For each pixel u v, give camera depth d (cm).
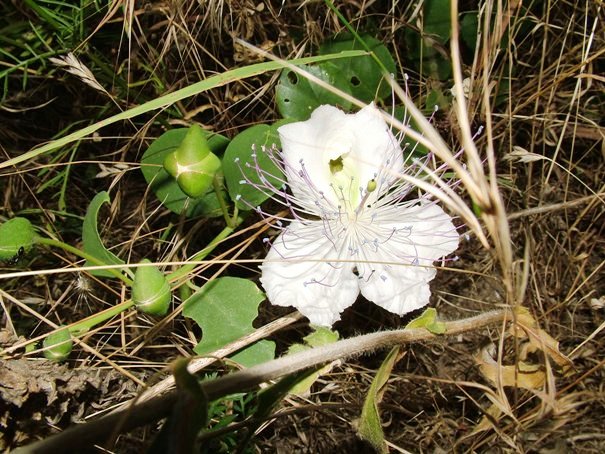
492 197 11
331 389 17
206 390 11
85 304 19
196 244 19
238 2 19
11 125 20
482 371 15
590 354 17
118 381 16
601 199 17
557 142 19
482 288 19
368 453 17
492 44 17
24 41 19
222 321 16
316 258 15
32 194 19
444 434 17
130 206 20
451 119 18
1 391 14
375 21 19
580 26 19
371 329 19
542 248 19
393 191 16
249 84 19
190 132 14
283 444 17
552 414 15
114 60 20
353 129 15
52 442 10
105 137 19
